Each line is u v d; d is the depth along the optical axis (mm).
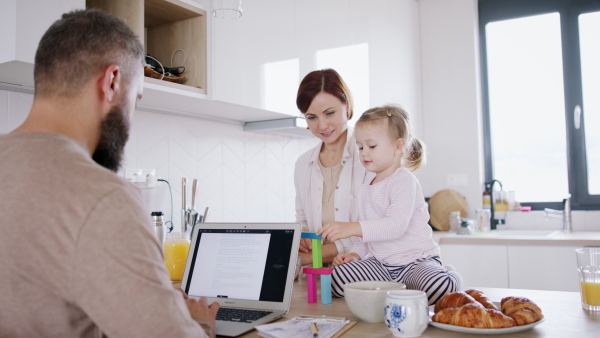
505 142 3818
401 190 1496
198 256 1389
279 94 2281
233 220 2486
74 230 680
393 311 964
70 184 702
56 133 769
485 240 2998
